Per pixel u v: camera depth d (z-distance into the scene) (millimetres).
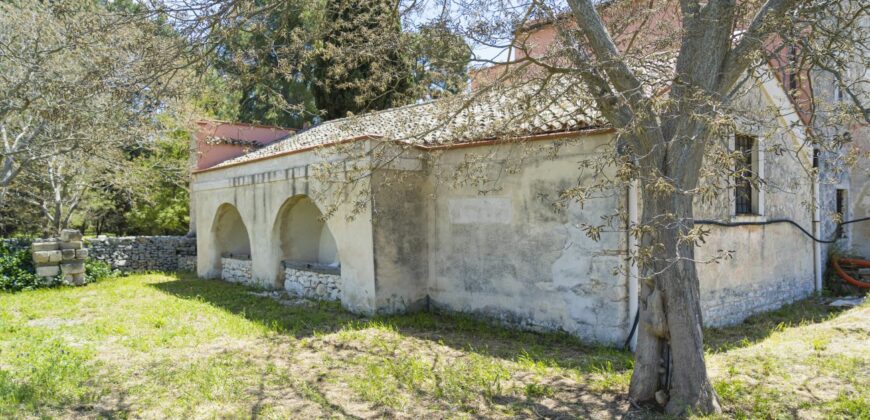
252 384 5820
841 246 12523
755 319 8828
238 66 6625
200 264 15531
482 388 5605
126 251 16938
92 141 10805
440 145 9023
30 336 7828
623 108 4863
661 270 4617
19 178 17031
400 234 9422
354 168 7727
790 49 7883
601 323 7203
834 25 5730
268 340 7766
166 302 10992
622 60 4863
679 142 4578
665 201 4605
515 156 8234
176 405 5188
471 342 7605
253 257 13039
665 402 4785
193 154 17953
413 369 6266
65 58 9953
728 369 5973
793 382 5492
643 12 6848
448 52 6305
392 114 12141
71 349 7090
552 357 6770
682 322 4656
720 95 4574
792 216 10438
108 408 5121
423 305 9734
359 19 7570
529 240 8125
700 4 5105
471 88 6910
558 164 7695
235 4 5996
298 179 11094
